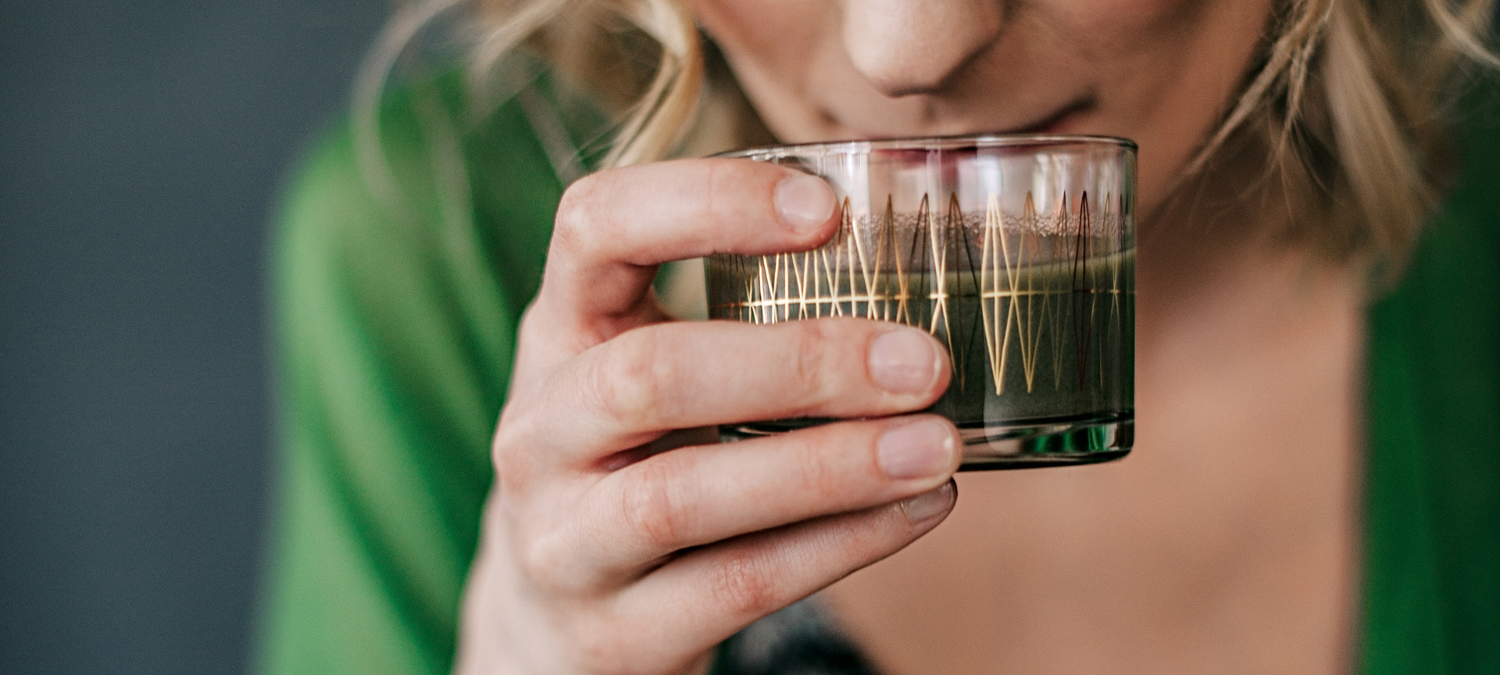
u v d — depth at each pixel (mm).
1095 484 558
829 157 331
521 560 386
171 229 704
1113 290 338
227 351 698
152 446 713
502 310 623
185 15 671
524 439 371
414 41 639
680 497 343
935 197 328
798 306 336
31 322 722
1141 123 416
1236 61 426
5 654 730
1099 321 336
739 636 546
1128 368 346
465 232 624
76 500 722
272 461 692
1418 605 522
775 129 441
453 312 620
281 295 678
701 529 344
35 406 725
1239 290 536
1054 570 563
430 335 617
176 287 706
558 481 371
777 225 330
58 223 717
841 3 390
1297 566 543
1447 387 525
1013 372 330
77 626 723
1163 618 562
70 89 708
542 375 380
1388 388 527
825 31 400
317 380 632
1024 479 562
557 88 610
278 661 631
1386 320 526
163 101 688
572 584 373
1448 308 526
